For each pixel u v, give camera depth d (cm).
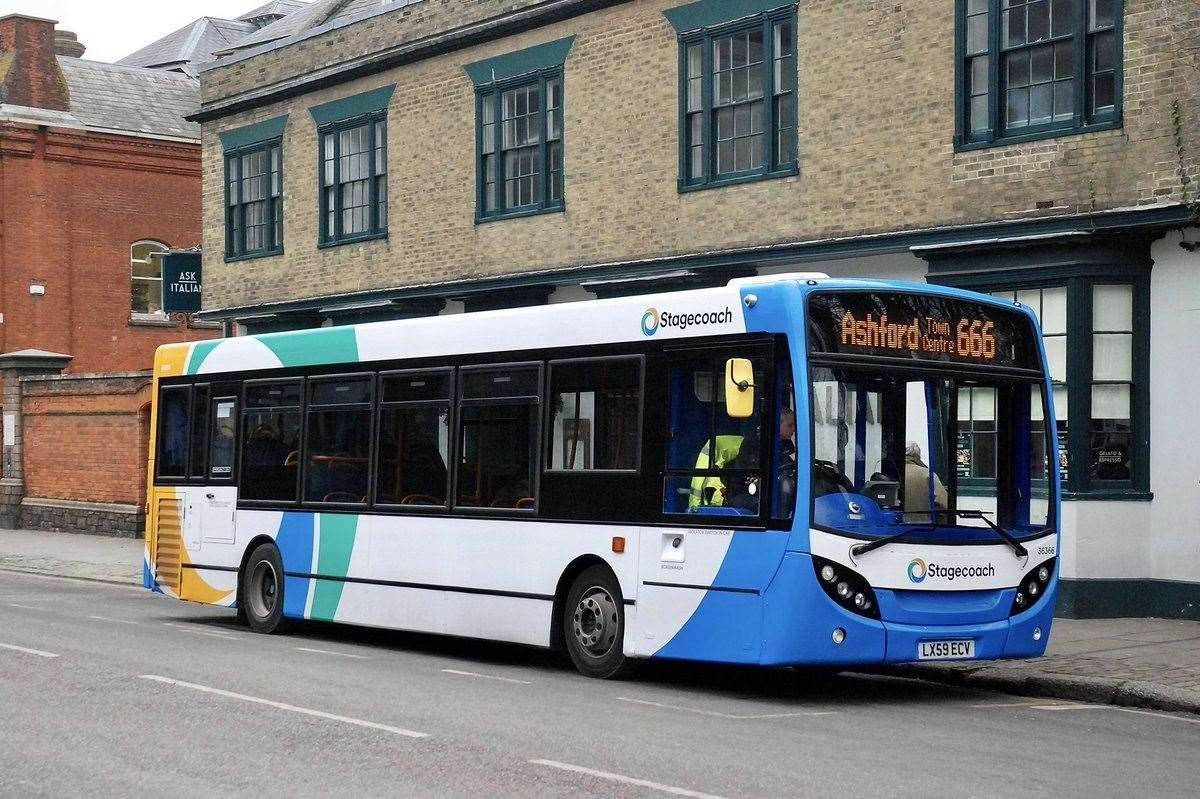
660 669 1285
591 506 1223
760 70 1923
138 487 3038
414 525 1388
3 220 3934
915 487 1109
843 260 1834
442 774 786
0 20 4031
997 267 1644
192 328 4244
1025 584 1151
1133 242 1565
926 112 1736
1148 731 1014
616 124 2111
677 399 1162
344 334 1498
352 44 2577
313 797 732
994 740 944
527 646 1504
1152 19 1536
